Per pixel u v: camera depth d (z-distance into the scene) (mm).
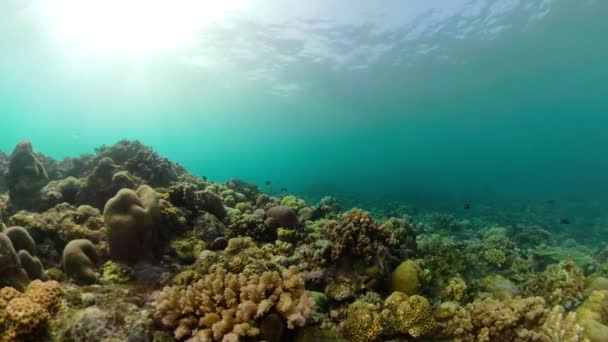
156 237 5441
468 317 4691
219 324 3723
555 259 7695
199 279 4707
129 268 4887
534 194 34531
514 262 6984
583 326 4848
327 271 5352
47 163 8727
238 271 4965
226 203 8602
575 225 15797
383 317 4492
